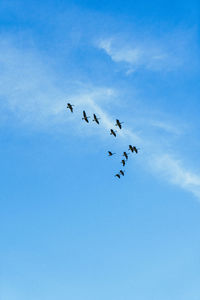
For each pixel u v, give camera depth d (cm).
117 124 6806
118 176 7500
